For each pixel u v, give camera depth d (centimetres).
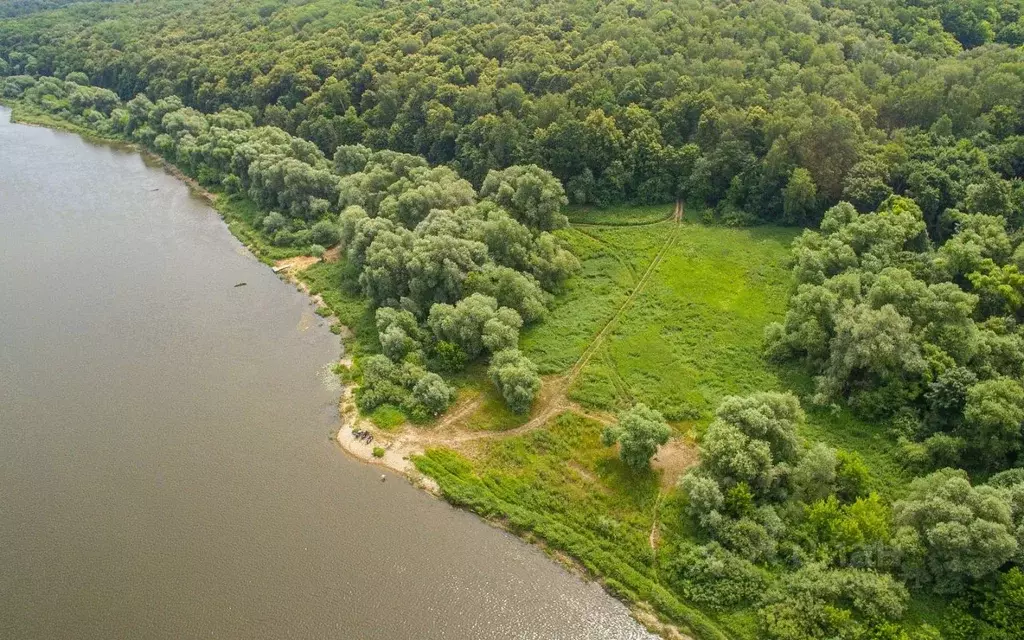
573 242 12294
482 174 13600
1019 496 6600
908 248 10556
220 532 7844
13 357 10706
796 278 10425
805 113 12106
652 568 7162
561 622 6825
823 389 8738
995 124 11750
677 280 11238
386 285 10775
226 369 10362
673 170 13050
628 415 8206
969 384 7950
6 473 8744
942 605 6500
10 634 6938
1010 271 9275
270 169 13825
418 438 8894
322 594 7138
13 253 13400
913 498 7112
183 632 6875
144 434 9256
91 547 7762
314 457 8800
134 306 11831
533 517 7756
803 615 6419
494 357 9500
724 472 7525
